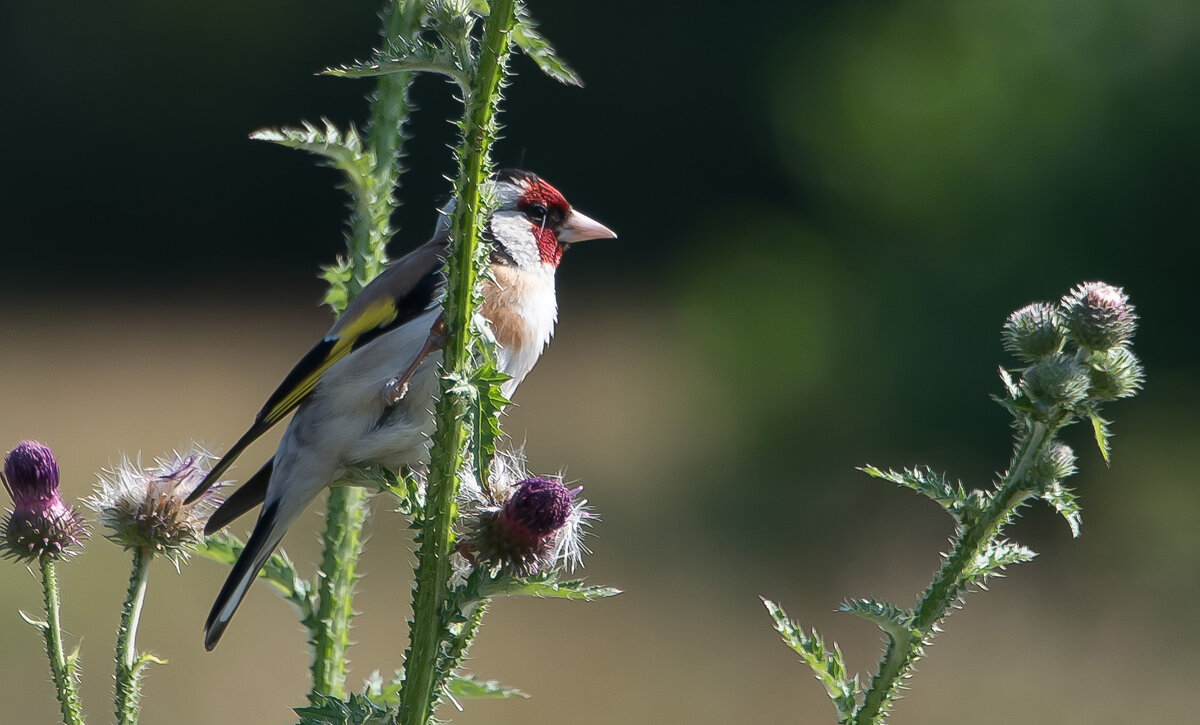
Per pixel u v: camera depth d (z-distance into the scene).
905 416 18.06
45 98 38.56
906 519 17.48
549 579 3.01
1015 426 3.24
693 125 37.91
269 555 4.32
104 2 38.19
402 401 4.52
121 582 13.71
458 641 3.10
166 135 38.94
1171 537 15.54
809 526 17.70
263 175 39.28
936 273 18.08
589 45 38.22
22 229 38.56
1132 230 16.48
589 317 33.53
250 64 38.91
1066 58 17.22
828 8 30.94
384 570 15.39
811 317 19.06
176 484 3.82
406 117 4.18
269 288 36.78
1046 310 3.35
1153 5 16.69
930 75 18.52
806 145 19.73
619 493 19.61
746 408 19.30
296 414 4.55
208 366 27.98
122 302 35.09
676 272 32.94
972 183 17.59
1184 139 16.27
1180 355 16.19
